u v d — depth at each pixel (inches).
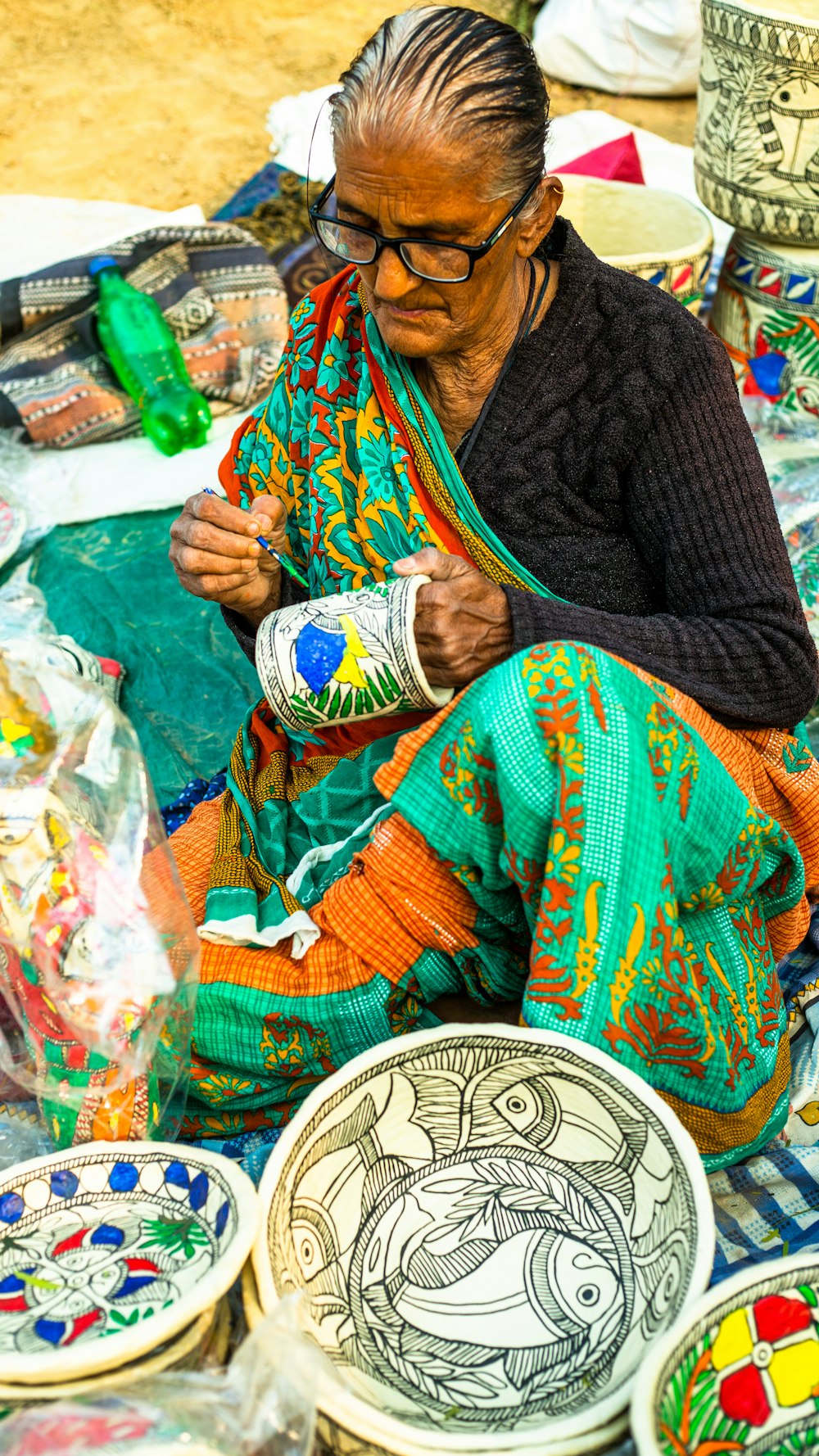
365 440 62.4
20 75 190.9
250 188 141.9
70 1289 41.1
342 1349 42.4
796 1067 61.5
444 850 51.4
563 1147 46.6
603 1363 41.6
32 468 113.5
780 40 92.5
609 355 59.2
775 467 98.0
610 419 59.4
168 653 95.3
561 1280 44.1
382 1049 45.8
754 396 108.7
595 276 59.2
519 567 61.8
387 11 210.4
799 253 102.7
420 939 54.4
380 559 63.4
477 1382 41.8
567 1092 46.2
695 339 59.2
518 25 192.9
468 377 59.7
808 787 59.6
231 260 121.2
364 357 62.5
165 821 76.1
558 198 57.3
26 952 46.3
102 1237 43.0
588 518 61.8
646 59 178.2
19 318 115.3
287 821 63.1
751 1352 37.9
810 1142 58.6
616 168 126.7
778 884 58.7
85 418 115.2
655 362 58.6
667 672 56.1
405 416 60.7
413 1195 46.6
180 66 193.6
